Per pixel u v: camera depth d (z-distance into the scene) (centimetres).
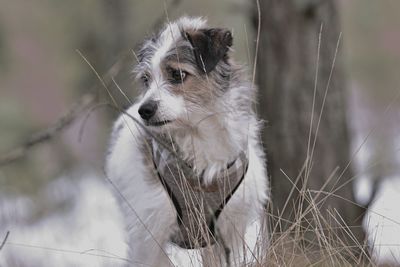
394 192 1349
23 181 2289
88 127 2558
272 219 975
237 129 935
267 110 1245
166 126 917
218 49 941
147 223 941
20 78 3184
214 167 924
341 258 895
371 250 946
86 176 2320
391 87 3122
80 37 3025
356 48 3231
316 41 1236
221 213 927
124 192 975
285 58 1235
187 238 938
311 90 1236
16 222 1650
